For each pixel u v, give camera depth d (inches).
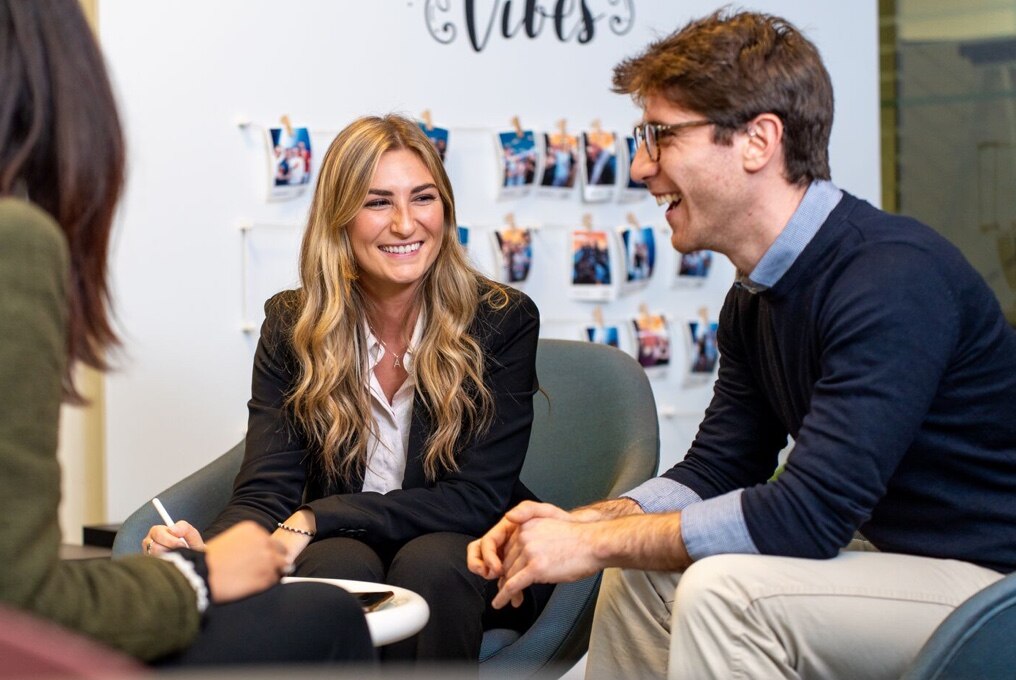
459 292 83.3
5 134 37.8
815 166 63.8
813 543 57.6
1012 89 155.1
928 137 155.3
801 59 63.6
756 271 64.1
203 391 111.3
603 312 129.5
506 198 124.2
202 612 38.7
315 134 115.6
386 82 118.5
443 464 80.2
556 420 91.4
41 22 38.2
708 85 63.1
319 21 115.3
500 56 123.9
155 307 109.2
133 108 107.9
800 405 66.0
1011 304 154.8
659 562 60.8
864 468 56.9
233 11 111.7
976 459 60.1
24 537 32.9
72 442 116.2
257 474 80.0
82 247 39.8
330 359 81.0
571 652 77.7
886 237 60.7
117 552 77.5
